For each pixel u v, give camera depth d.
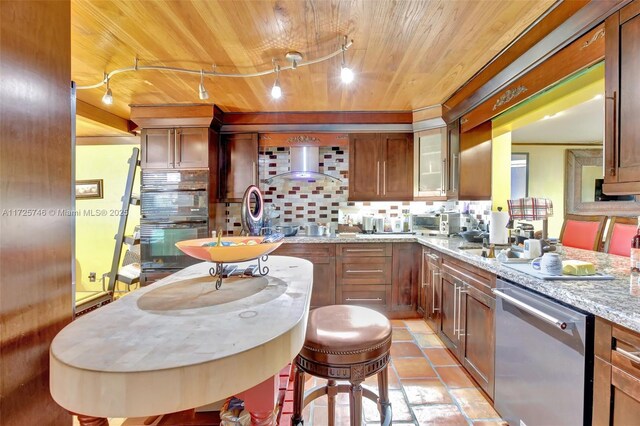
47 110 0.93
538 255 1.81
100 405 0.62
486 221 3.15
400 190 3.60
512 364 1.55
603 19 1.39
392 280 3.31
